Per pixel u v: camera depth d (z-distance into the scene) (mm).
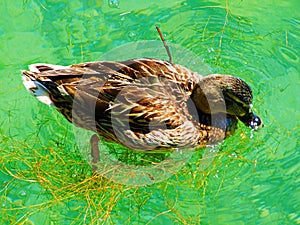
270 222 8609
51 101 8938
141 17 11195
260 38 10938
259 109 9883
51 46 10758
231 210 8789
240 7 11438
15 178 9203
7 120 9820
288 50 10727
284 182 9039
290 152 9383
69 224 8734
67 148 9531
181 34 10969
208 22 11180
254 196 8922
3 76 10352
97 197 9023
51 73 8766
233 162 9320
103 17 11164
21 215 8820
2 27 11000
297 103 10000
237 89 8805
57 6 11289
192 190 9062
